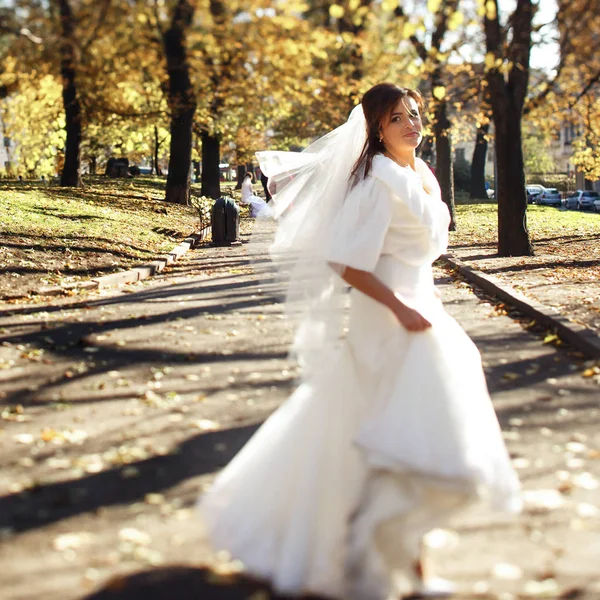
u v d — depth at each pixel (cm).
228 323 998
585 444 518
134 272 1477
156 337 904
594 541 363
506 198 1842
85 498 430
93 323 997
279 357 795
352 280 322
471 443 297
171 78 2809
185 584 327
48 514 407
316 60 2211
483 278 1385
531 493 426
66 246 1655
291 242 364
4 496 434
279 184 376
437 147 2839
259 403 630
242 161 4862
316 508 309
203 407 619
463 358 321
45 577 337
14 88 1817
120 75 2127
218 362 777
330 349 355
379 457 297
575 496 423
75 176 3284
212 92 2816
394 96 342
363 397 326
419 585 312
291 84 2438
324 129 3266
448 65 2055
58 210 2211
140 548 361
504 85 1811
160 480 457
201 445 524
